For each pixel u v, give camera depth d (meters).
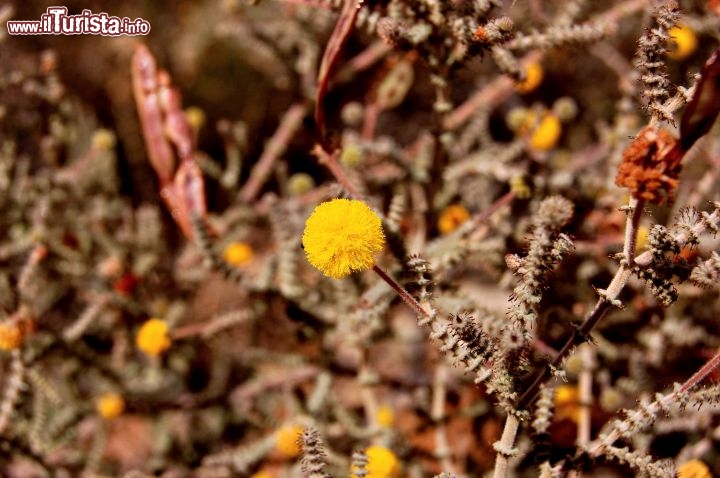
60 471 0.41
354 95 0.56
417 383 0.41
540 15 0.41
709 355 0.38
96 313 0.43
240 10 0.48
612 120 0.55
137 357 0.48
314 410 0.39
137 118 0.63
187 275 0.48
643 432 0.36
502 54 0.34
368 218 0.31
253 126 0.63
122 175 0.63
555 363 0.31
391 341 0.44
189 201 0.39
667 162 0.29
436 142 0.37
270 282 0.39
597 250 0.38
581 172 0.43
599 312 0.31
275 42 0.48
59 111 0.48
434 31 0.35
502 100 0.52
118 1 0.64
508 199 0.37
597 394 0.39
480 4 0.34
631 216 0.30
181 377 0.49
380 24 0.34
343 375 0.41
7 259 0.43
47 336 0.42
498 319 0.34
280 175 0.48
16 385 0.38
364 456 0.32
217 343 0.48
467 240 0.37
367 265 0.31
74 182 0.48
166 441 0.44
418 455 0.39
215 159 0.64
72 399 0.45
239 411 0.45
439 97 0.36
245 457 0.39
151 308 0.46
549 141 0.40
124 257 0.48
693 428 0.36
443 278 0.37
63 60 0.63
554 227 0.30
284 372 0.44
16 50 0.59
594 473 0.40
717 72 0.29
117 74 0.64
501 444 0.31
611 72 0.55
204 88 0.66
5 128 0.50
